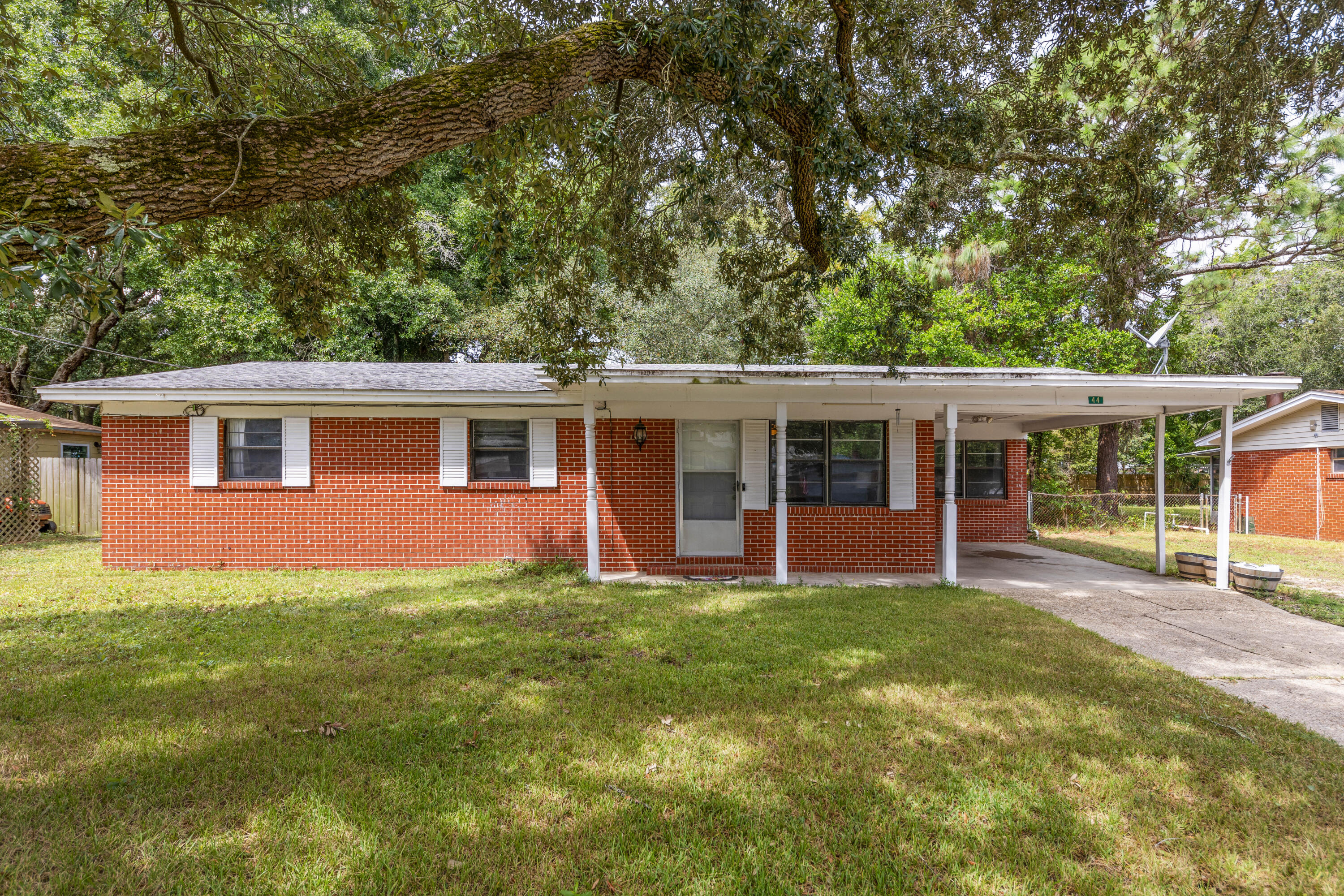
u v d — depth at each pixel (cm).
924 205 752
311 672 523
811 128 523
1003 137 682
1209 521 1956
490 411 1084
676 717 441
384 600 812
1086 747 400
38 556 1194
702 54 444
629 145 702
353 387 1046
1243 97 648
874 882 279
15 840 293
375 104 351
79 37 1344
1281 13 616
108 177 285
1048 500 2012
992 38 664
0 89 628
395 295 2066
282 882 268
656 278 773
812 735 412
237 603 791
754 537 1059
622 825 314
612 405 1064
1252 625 740
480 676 519
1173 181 799
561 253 700
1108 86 692
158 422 1053
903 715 445
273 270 667
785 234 766
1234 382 893
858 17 614
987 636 653
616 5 551
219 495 1059
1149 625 736
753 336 778
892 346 859
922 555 1057
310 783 346
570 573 1020
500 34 624
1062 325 1808
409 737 403
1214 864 290
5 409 1684
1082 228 739
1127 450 2961
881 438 1071
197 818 314
